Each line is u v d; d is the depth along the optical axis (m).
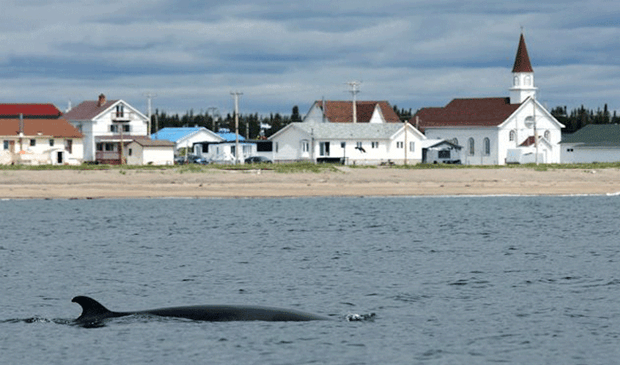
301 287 105.00
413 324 82.94
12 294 100.25
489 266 123.69
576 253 139.50
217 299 97.06
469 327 82.12
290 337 75.69
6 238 160.62
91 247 146.88
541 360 71.44
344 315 86.25
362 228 181.50
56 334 77.38
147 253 138.62
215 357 70.62
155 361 69.75
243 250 142.88
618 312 89.44
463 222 196.12
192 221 195.38
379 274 115.69
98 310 81.88
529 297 98.12
